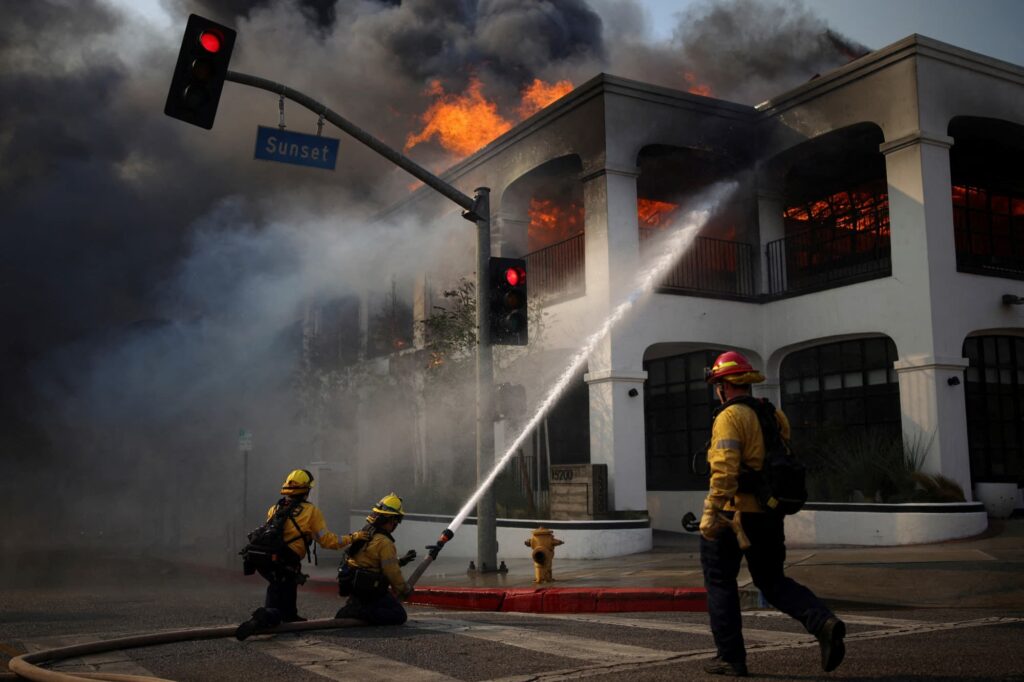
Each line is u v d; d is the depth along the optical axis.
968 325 15.38
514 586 10.92
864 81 16.33
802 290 17.36
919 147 15.34
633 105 17.28
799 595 4.54
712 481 4.60
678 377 19.52
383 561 7.28
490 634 6.70
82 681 4.84
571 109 17.83
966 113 15.88
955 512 13.42
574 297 17.45
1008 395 16.45
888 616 7.58
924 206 15.22
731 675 4.70
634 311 16.77
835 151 17.72
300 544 7.14
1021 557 10.45
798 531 15.15
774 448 4.63
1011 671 4.72
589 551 14.88
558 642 6.22
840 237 18.53
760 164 18.36
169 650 6.29
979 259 17.56
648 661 5.30
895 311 15.58
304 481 7.31
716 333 17.64
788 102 17.75
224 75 9.98
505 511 17.30
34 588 14.48
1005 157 17.81
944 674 4.64
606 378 16.48
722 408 4.70
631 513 15.91
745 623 7.04
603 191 16.92
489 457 12.48
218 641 6.64
